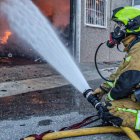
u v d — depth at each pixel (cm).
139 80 312
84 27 1141
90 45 1183
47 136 320
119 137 334
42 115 428
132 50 321
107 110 336
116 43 343
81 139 327
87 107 474
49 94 563
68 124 390
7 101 503
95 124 375
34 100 515
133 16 332
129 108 332
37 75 764
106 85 367
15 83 651
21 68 864
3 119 408
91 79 755
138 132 338
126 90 319
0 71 788
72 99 527
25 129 370
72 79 545
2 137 343
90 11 1195
